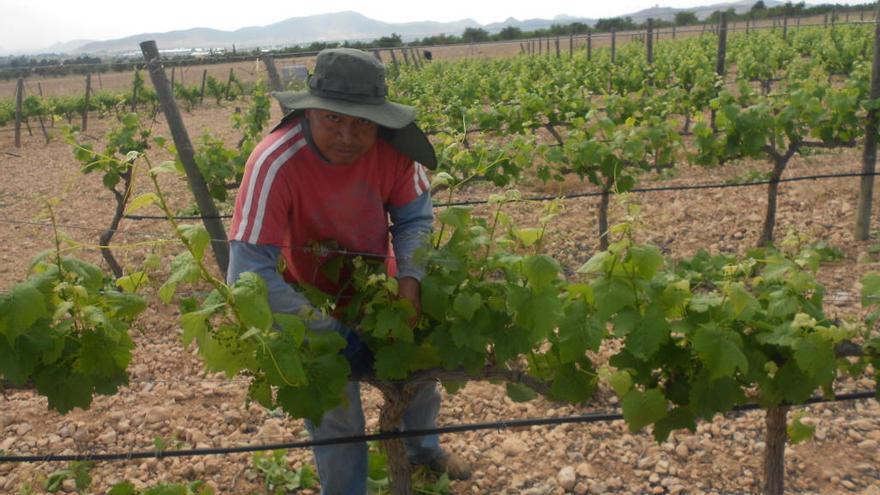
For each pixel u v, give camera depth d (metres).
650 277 2.35
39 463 4.31
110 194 11.80
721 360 2.34
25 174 14.31
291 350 2.26
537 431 4.48
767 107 7.35
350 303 2.80
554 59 24.83
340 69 2.48
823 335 2.42
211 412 4.88
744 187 9.52
